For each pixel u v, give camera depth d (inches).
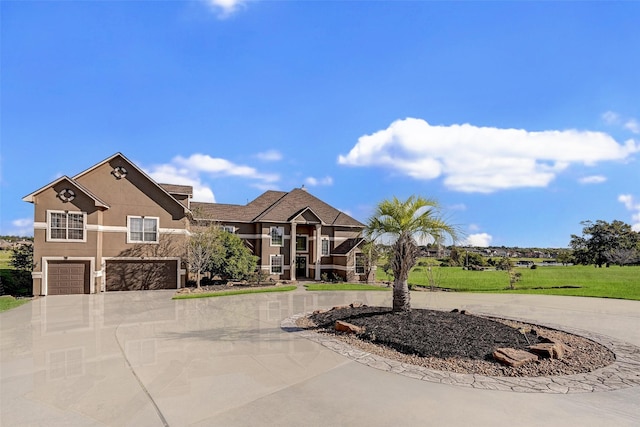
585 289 971.3
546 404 222.1
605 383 259.8
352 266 1279.5
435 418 201.6
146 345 365.1
